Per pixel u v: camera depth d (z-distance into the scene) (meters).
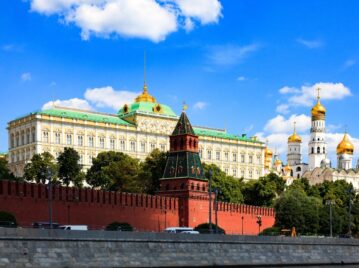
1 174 162.38
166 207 135.62
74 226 96.19
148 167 180.38
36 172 180.62
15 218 103.38
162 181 145.75
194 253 92.06
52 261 75.19
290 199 168.88
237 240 99.19
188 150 145.25
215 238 95.81
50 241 75.88
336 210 183.75
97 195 118.12
